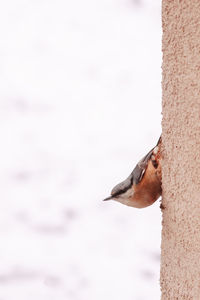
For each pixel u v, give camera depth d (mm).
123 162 17000
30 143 18516
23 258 11117
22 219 13320
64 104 21328
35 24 28703
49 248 11773
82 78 24250
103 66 24844
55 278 10094
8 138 18766
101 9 30047
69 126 20156
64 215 13539
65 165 16594
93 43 26969
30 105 21953
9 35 27688
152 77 23859
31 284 9898
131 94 22422
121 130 19141
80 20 28672
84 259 10875
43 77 24016
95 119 20672
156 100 22062
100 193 14891
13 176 15805
